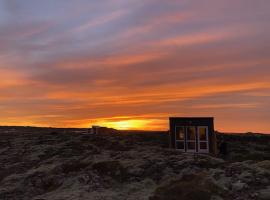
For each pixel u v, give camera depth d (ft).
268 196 76.13
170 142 149.07
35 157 141.08
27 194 98.12
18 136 213.46
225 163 102.78
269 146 179.83
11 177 112.47
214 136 143.74
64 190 94.32
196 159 105.70
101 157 117.80
